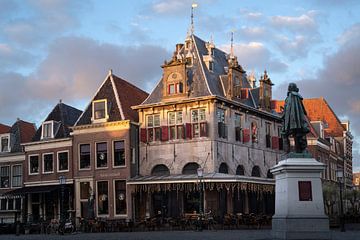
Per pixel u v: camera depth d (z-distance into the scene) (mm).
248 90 45656
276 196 20250
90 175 42406
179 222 35344
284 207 19188
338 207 56875
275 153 47500
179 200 39375
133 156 41531
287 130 19750
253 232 28547
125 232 34906
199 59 42062
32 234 38531
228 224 33875
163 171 41156
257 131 45031
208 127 39125
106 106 42469
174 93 40750
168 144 40719
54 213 44281
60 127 45875
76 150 43375
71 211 41562
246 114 43500
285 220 18641
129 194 40281
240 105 42000
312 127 55531
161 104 40938
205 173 37875
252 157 43688
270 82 47594
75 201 43000
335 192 48281
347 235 23609
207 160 38844
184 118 40281
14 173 47406
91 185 42281
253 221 34000
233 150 41156
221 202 38469
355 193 54344
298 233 18469
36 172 45688
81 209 42781
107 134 42031
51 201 44688
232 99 41688
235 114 42125
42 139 45625
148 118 42156
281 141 48531
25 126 50344
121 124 41438
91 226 37500
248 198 42125
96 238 27875
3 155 47781
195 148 39500
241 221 34281
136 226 36219
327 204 48094
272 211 45625
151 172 41375
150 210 40438
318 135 58562
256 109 44281
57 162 44625
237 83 42844
